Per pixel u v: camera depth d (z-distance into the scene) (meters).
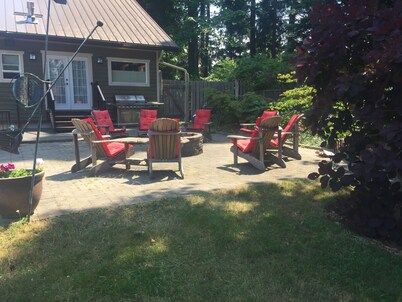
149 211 4.10
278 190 4.99
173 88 15.62
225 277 2.71
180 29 27.86
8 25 12.26
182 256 3.03
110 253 3.05
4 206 3.77
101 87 14.73
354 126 3.67
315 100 3.78
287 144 9.33
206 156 8.08
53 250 3.13
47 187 5.26
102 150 6.32
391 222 3.29
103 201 4.54
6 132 4.16
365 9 3.20
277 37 31.91
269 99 13.62
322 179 3.65
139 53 15.32
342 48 3.29
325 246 3.21
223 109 13.73
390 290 2.54
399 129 2.84
